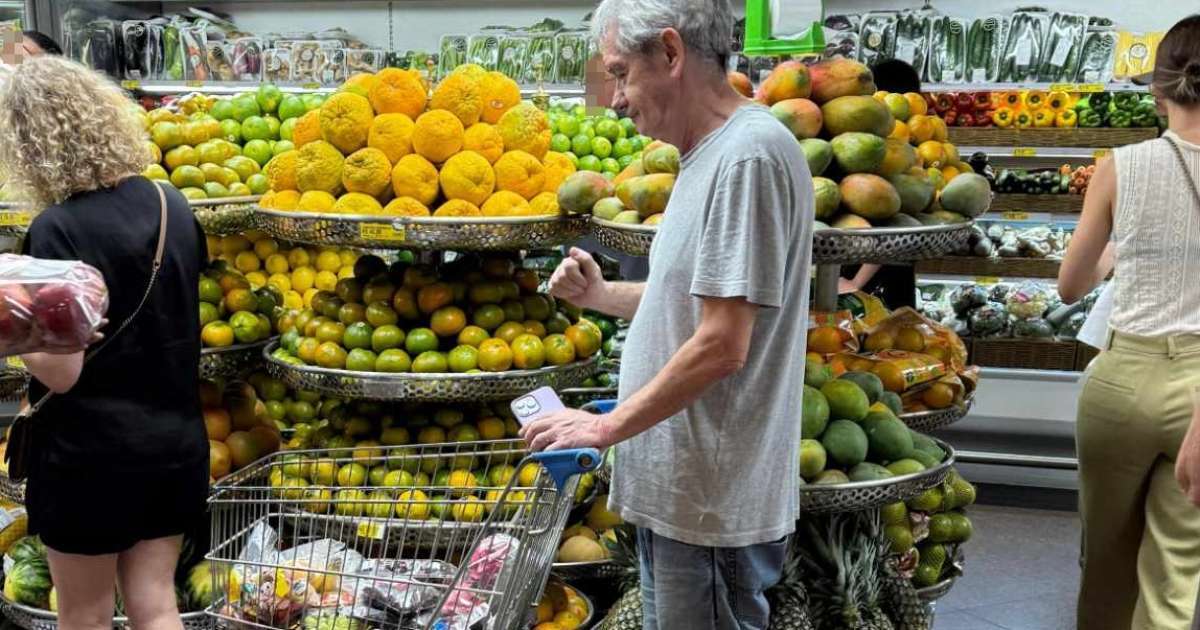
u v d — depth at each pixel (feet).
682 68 4.99
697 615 5.45
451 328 7.58
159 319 6.13
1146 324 7.14
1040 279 14.67
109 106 6.12
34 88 5.85
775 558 5.59
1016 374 13.88
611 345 10.55
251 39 16.56
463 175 7.34
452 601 5.71
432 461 7.91
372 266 8.16
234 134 9.87
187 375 6.41
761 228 4.79
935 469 6.77
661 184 6.82
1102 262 7.84
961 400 8.46
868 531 7.31
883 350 8.33
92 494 5.98
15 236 8.91
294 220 7.20
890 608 7.51
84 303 4.04
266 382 9.73
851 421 6.85
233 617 5.83
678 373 4.89
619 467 5.61
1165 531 7.26
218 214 8.61
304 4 18.26
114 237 5.91
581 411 5.19
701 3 4.92
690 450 5.23
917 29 15.06
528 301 7.99
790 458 5.46
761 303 4.81
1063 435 14.16
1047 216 15.56
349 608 5.82
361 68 16.42
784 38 6.98
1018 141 14.23
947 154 8.18
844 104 6.83
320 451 6.96
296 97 10.22
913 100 8.32
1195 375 6.94
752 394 5.17
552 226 7.41
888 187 6.55
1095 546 7.86
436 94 7.70
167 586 6.57
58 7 16.40
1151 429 7.15
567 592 8.25
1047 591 11.11
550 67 15.94
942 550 8.61
